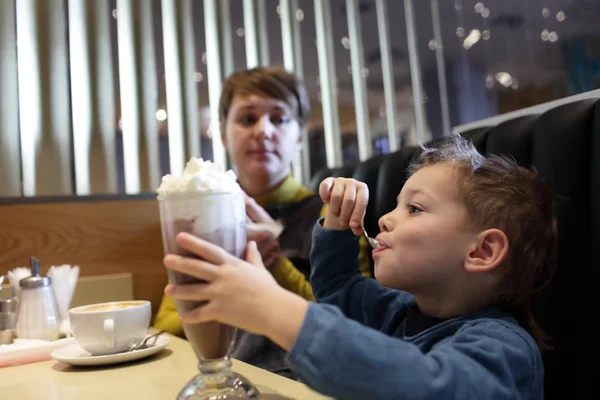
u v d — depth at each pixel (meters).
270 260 1.33
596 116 0.92
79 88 2.13
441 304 0.79
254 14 2.57
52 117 2.06
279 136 1.65
